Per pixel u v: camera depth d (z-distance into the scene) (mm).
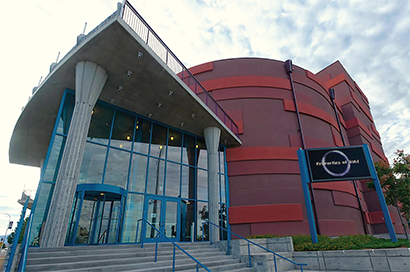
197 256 10477
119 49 10906
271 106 22391
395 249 9312
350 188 22938
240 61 24094
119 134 14406
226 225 18078
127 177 13680
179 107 15359
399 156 17422
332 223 19062
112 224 11867
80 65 11352
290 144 21109
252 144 20844
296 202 18906
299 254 11594
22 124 16969
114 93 13664
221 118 20281
